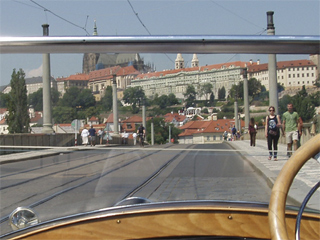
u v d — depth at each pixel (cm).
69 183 470
